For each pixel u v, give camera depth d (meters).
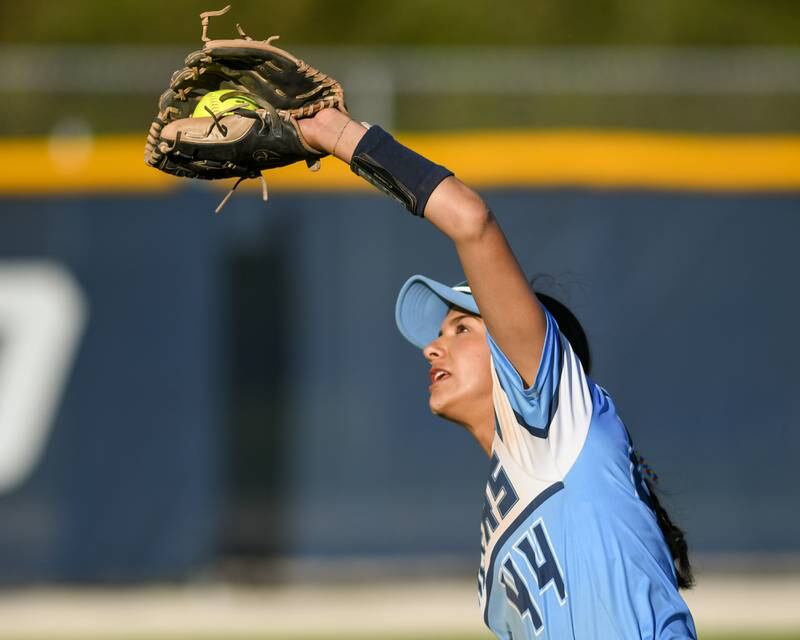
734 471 27.08
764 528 27.11
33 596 25.94
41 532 26.19
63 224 26.34
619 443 8.69
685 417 26.98
